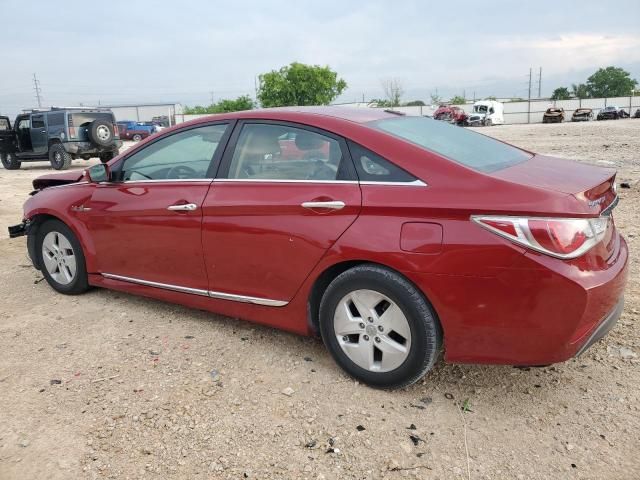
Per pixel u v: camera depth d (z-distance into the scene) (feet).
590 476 7.90
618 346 11.50
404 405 9.75
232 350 11.93
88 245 14.43
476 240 8.71
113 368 11.31
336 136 10.46
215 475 8.17
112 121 60.75
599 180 9.57
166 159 13.01
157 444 8.89
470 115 161.27
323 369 11.02
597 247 8.77
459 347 9.25
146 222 12.91
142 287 13.66
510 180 8.93
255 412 9.64
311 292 10.70
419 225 9.18
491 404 9.72
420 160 9.59
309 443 8.79
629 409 9.39
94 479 8.17
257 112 11.84
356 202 9.77
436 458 8.39
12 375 11.16
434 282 9.05
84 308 14.61
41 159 60.23
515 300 8.61
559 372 10.66
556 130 97.60
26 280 17.17
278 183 10.93
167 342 12.42
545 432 8.91
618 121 137.90
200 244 12.01
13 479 8.23
